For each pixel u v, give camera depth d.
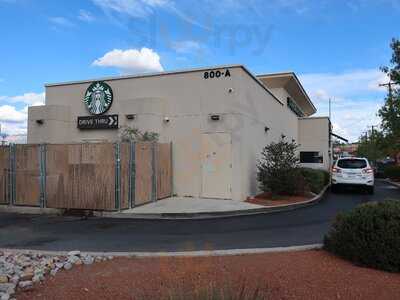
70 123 17.64
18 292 5.30
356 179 20.81
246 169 15.77
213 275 5.90
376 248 6.26
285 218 12.24
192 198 15.27
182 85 15.89
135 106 15.97
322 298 5.08
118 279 5.79
